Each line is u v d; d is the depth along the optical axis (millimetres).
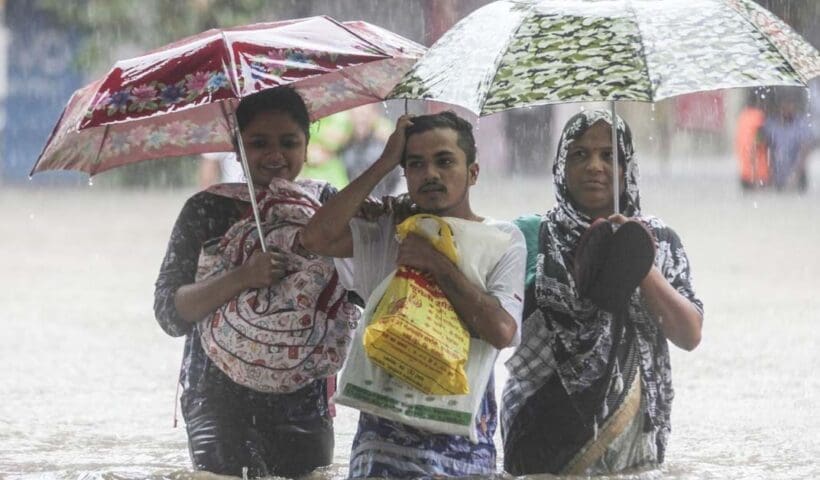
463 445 14547
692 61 13742
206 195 16078
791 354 26234
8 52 77625
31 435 19766
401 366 13875
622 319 15312
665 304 14930
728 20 14234
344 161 37188
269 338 15352
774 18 14805
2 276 38938
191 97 14438
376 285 14781
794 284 36062
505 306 14195
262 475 15664
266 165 15883
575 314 15328
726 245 46062
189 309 15547
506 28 14352
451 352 13773
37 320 31047
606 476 15391
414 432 14422
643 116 98688
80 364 25797
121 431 20078
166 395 23000
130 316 31703
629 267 14422
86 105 14773
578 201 15383
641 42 13891
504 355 26266
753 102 74250
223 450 15578
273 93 15844
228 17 73188
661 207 63250
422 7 76188
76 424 20594
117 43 74062
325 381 16234
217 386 15789
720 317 30672
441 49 14820
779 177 73875
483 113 13594
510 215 54969
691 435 19422
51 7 75062
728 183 80688
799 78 13742
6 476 16906
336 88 17328
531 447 15492
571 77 13688
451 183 14336
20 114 78250
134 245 47438
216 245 15750
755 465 17547
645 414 15453
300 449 16016
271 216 15648
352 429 20344
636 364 15414
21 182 78438
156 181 76625
